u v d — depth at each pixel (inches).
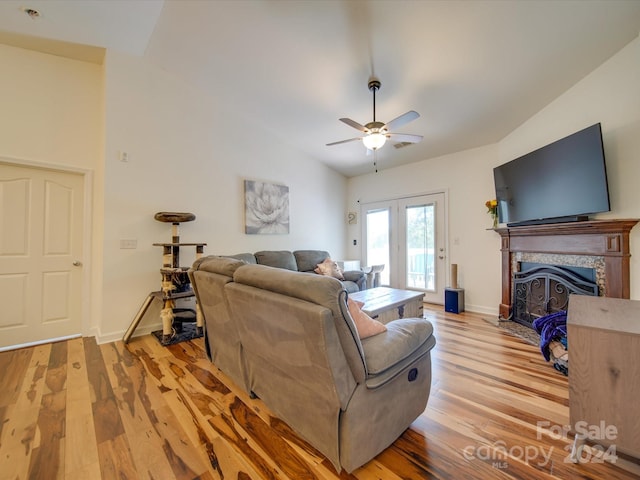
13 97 110.2
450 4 78.6
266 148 174.4
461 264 169.8
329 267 175.5
